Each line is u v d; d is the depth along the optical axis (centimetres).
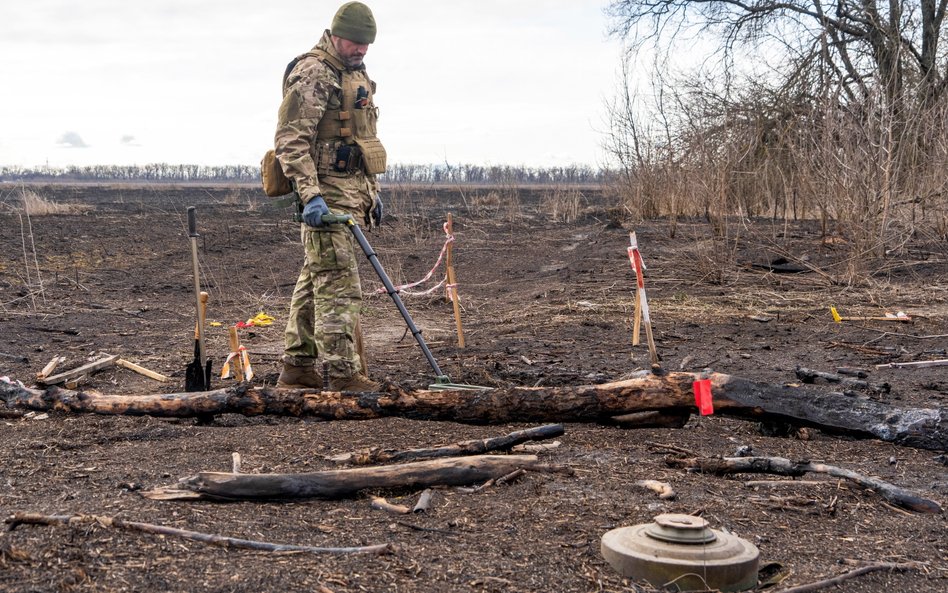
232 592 255
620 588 271
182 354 732
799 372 607
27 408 499
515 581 273
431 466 365
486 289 1230
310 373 564
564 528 318
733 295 1046
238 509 330
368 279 1338
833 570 293
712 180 1560
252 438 443
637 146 2020
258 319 910
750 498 359
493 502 345
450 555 291
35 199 2620
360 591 261
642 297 589
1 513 319
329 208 535
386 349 760
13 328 843
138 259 1538
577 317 920
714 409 450
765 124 1789
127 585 257
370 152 543
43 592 250
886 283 1090
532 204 3272
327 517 326
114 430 458
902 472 409
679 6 2428
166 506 328
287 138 518
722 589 273
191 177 10181
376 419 473
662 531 287
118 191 4953
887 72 1717
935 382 610
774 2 2253
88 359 688
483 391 464
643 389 455
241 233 2019
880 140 1212
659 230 1725
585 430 467
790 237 1516
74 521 298
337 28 534
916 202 1312
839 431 450
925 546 319
